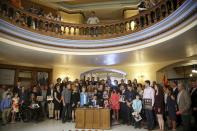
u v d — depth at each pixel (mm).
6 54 8289
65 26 8562
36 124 7238
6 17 6355
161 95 6215
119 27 8219
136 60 9430
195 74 10773
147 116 6363
